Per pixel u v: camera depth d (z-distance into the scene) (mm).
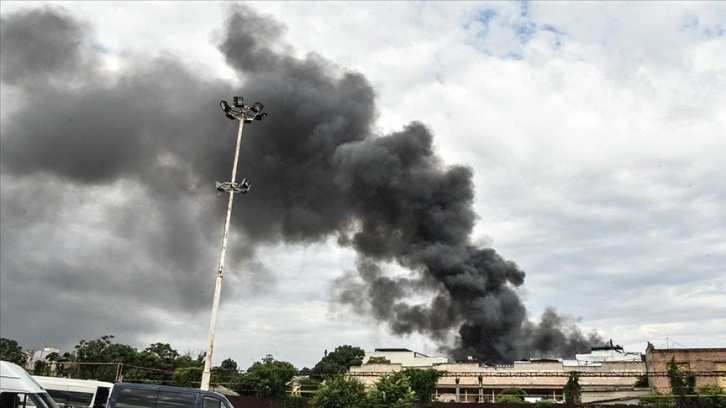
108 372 54875
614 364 54594
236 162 24406
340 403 29703
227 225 23078
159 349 69062
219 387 42531
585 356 68562
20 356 67438
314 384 40844
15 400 12805
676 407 34312
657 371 44562
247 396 36156
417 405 32625
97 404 23156
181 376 43281
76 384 23438
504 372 58219
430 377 33562
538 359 63938
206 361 20391
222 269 22141
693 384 35781
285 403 36000
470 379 57562
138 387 16672
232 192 23734
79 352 61281
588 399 47062
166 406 16422
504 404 35500
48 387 23297
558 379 54719
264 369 37188
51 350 69875
